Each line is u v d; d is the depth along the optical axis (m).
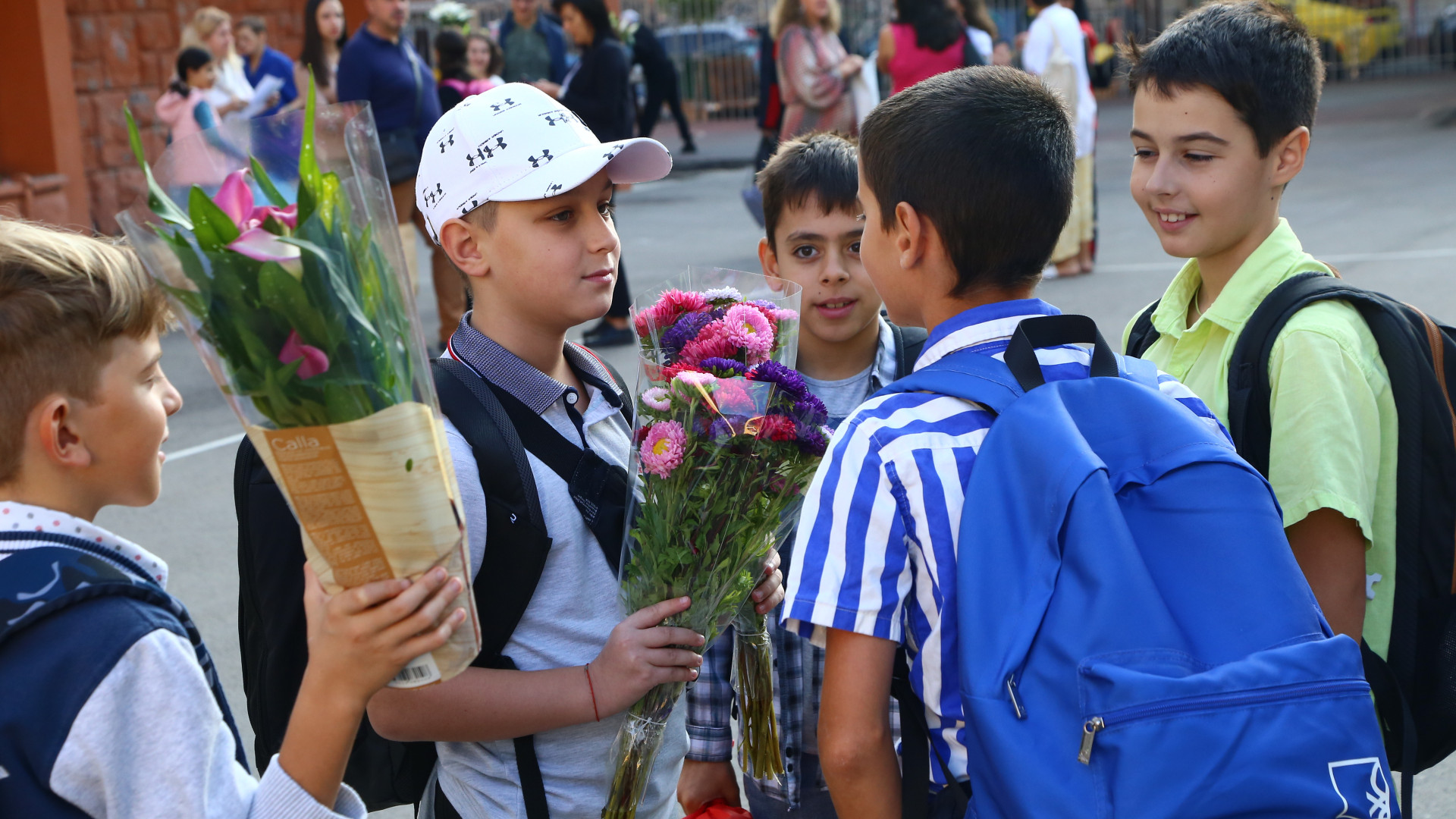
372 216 1.19
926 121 1.46
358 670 1.22
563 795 1.71
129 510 5.15
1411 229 8.96
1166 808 1.19
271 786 1.24
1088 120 7.96
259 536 1.80
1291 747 1.22
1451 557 1.81
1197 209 1.92
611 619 1.74
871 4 19.34
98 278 1.25
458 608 1.25
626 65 7.67
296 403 1.12
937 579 1.37
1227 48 1.86
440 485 1.21
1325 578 1.75
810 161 2.20
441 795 1.75
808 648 2.04
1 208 1.53
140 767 1.18
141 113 11.16
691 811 2.09
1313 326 1.78
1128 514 1.35
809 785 2.09
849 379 2.32
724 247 10.49
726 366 1.65
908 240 1.49
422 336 1.26
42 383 1.23
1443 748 1.90
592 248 1.73
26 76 9.68
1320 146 14.03
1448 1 21.52
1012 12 19.53
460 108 1.75
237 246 1.09
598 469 1.73
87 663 1.17
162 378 1.35
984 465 1.36
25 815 1.15
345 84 6.73
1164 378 1.57
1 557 1.22
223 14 9.77
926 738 1.46
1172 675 1.25
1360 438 1.74
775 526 1.69
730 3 23.84
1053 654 1.26
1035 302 1.51
